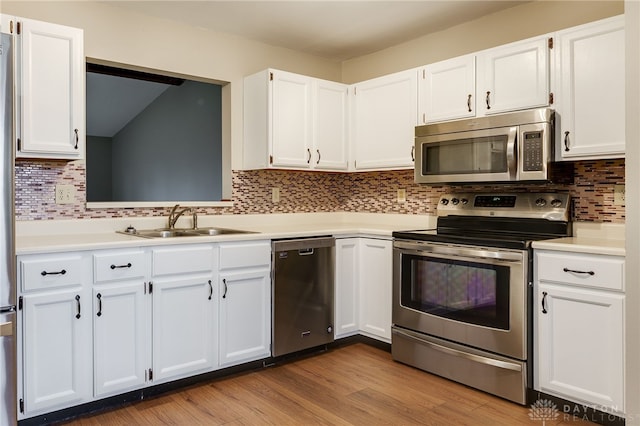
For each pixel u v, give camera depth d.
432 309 2.83
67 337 2.21
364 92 3.65
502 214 2.96
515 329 2.43
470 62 2.94
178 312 2.55
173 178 5.71
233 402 2.44
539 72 2.62
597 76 2.39
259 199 3.68
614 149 2.33
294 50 3.92
